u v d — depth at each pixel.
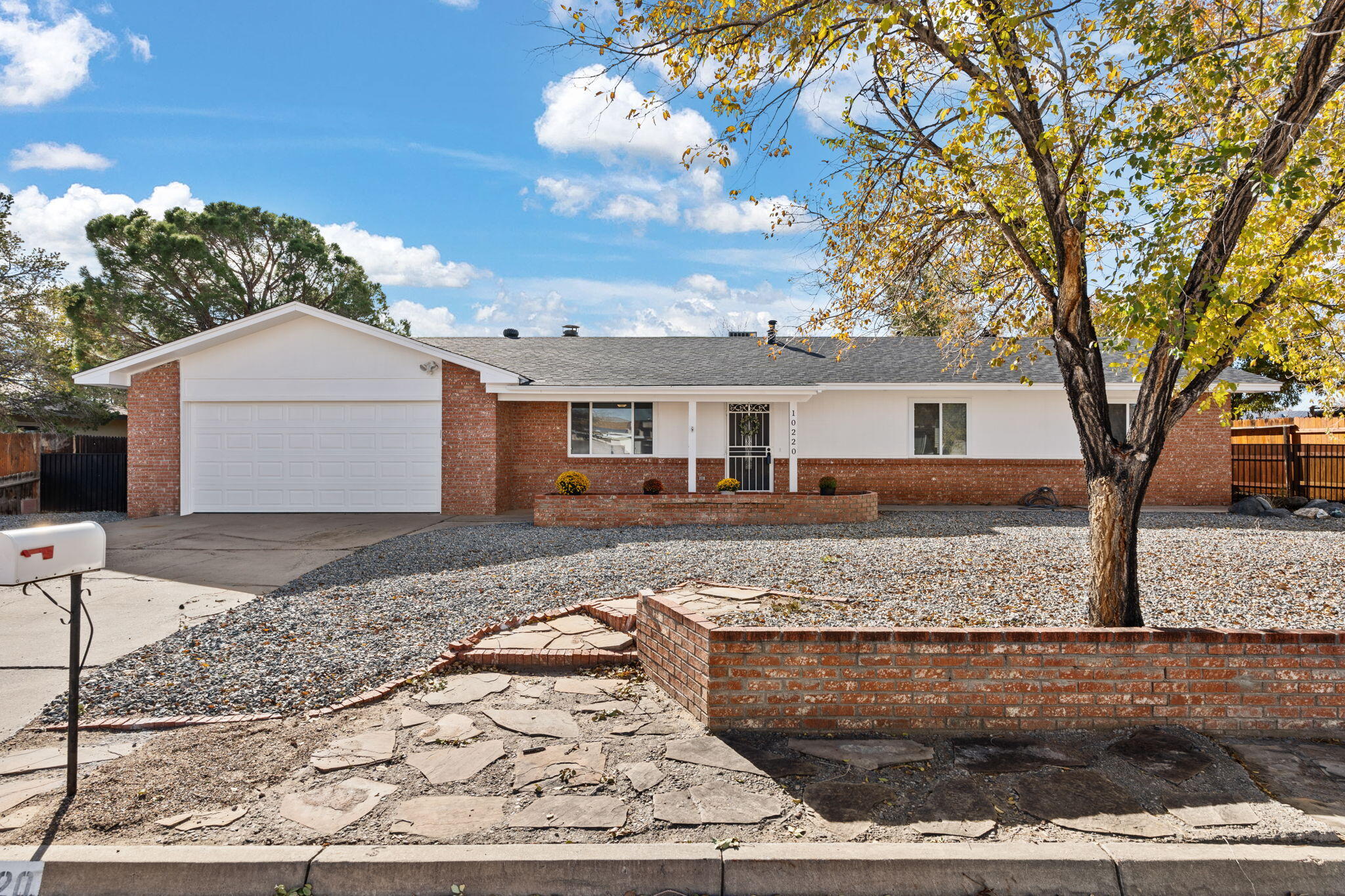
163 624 7.03
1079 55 5.37
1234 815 3.63
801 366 17.58
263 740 4.53
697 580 7.92
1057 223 5.49
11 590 8.30
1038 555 9.36
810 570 8.41
